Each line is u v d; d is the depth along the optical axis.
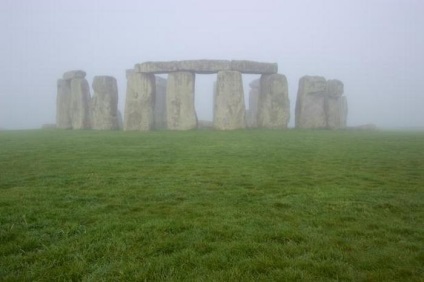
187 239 8.05
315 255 7.31
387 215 9.75
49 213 9.61
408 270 6.68
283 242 7.98
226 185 12.89
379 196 11.50
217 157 19.38
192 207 10.27
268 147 23.69
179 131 36.00
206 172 15.20
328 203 10.72
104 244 7.74
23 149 22.62
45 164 16.97
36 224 8.86
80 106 43.00
